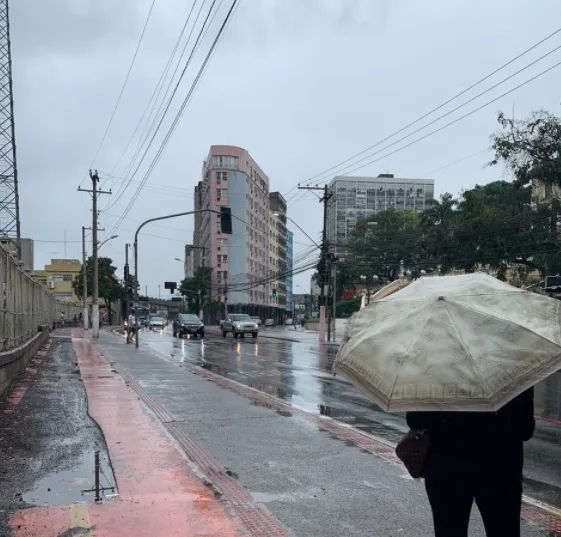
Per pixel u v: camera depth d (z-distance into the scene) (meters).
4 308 12.16
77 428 8.05
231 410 9.88
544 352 2.49
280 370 17.56
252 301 103.81
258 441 7.52
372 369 2.61
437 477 2.73
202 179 117.69
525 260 26.52
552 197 25.12
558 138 22.25
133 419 8.70
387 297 3.04
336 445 7.32
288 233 151.25
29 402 10.27
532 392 2.83
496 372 2.45
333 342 35.09
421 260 37.16
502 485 2.72
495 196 27.45
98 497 5.14
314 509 4.95
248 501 5.14
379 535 4.39
